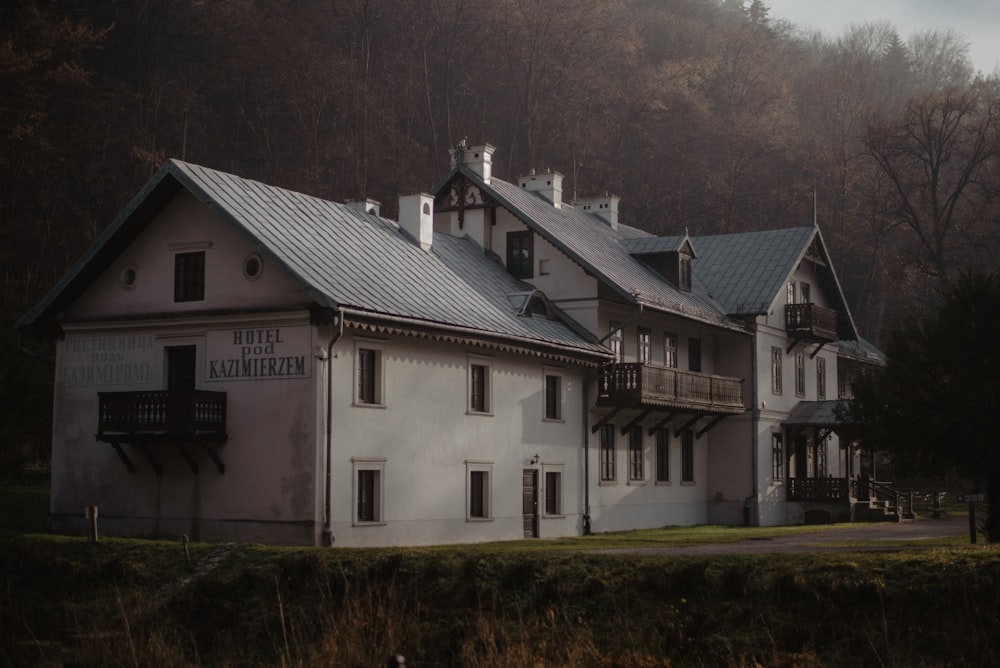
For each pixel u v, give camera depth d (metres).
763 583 19.81
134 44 66.56
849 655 18.17
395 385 31.00
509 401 35.47
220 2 68.12
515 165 74.31
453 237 41.03
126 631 21.31
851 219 78.81
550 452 37.31
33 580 25.02
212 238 30.73
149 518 30.75
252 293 30.00
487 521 34.12
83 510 31.88
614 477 40.97
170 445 30.48
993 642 17.67
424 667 19.50
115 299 32.16
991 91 81.62
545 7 75.31
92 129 60.28
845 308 54.22
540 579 21.34
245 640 21.42
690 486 46.44
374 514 30.27
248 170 69.38
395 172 69.56
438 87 75.25
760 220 79.88
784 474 50.03
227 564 24.19
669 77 77.38
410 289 32.81
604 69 78.81
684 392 41.59
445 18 75.19
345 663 19.62
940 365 26.28
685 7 96.56
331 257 31.42
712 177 76.81
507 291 38.44
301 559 23.06
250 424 29.52
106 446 31.67
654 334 43.44
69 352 32.72
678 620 19.58
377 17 73.06
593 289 39.59
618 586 20.75
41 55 55.41
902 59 98.19
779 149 80.62
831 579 19.45
